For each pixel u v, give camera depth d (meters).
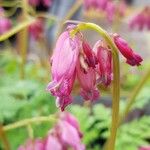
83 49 0.15
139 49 0.64
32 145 0.22
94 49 0.16
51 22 0.40
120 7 0.43
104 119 0.34
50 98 0.34
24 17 0.35
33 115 0.33
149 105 0.38
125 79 0.48
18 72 0.44
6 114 0.30
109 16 0.43
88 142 0.33
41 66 0.46
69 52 0.15
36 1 0.43
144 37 0.64
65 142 0.22
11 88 0.33
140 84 0.29
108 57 0.16
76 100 0.37
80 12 0.46
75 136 0.22
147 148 0.27
